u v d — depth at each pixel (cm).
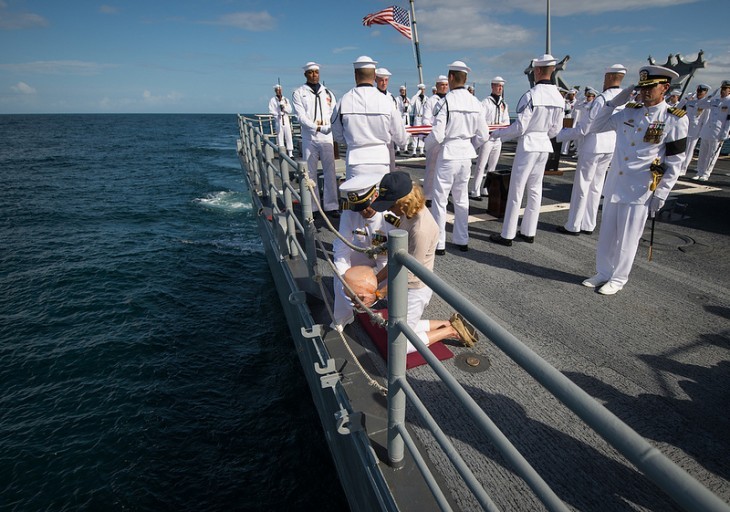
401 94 1401
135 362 671
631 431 79
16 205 1816
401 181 235
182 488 445
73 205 1825
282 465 463
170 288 948
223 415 545
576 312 371
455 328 313
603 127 405
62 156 3906
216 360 669
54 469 479
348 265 310
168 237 1352
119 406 572
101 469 476
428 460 221
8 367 669
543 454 227
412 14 1048
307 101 606
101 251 1212
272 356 674
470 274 454
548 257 498
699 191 823
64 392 610
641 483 209
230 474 458
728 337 329
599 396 267
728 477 210
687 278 435
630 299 393
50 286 973
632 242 384
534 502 201
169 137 6969
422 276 148
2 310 859
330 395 295
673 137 348
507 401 266
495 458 225
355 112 446
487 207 717
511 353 108
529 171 500
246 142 1021
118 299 901
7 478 471
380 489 203
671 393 269
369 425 232
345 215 305
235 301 883
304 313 346
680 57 1084
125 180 2509
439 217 493
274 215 529
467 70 460
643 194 367
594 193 565
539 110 474
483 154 748
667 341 325
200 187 2267
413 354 310
